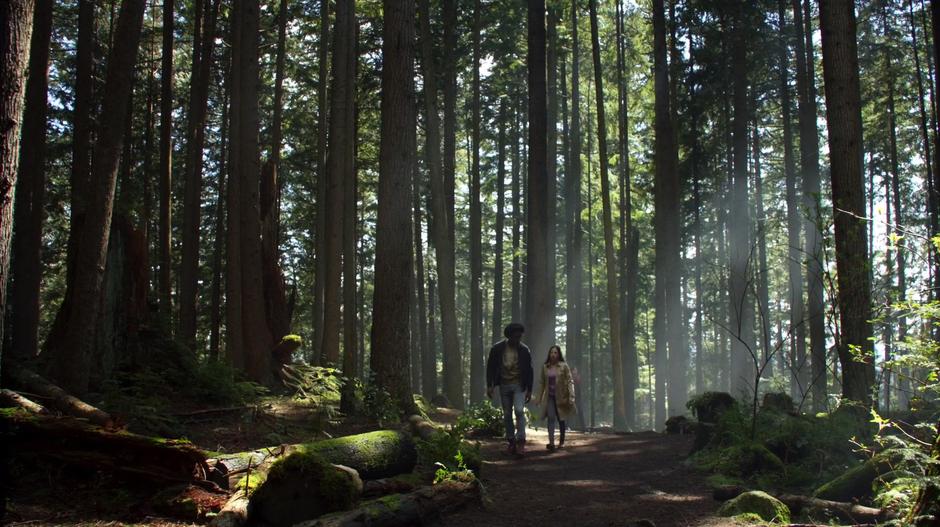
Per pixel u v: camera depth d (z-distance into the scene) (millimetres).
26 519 5137
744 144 24312
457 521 6109
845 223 9219
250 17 13859
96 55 23062
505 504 6984
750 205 28453
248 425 9523
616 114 34812
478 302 27375
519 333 10977
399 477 6773
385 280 11898
